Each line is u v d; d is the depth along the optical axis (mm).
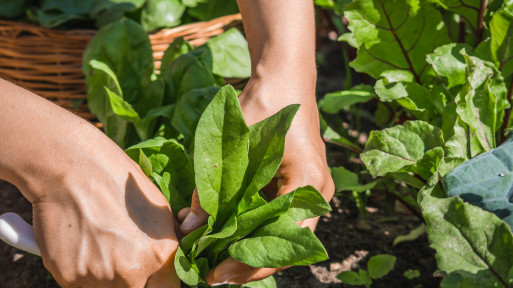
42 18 1107
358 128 1317
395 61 907
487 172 696
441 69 836
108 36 991
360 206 994
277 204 667
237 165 683
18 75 1085
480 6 877
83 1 1189
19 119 679
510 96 853
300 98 767
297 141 737
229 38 1091
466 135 759
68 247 684
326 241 1020
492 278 643
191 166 781
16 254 1015
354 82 1582
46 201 686
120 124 962
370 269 907
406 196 966
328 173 766
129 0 1186
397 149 767
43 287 953
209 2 1244
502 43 836
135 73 996
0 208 1101
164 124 963
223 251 720
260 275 710
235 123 666
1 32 1100
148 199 706
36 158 678
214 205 690
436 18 877
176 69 967
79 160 685
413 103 837
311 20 802
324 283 948
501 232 645
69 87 1094
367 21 883
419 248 1006
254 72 781
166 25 1182
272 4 786
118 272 684
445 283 670
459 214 658
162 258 696
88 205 682
